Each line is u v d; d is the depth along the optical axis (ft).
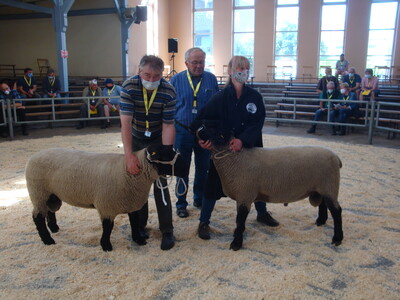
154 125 11.48
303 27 65.77
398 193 17.35
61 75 43.55
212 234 12.84
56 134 35.65
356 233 12.71
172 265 10.64
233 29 70.74
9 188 18.08
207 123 11.34
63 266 10.50
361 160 24.47
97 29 56.29
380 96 41.19
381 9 61.98
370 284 9.57
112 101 40.14
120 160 10.82
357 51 63.87
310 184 11.60
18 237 12.38
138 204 10.96
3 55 59.67
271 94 53.36
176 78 14.25
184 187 13.05
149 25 66.03
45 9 42.16
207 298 8.98
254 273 10.10
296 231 12.85
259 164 11.30
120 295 9.08
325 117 39.93
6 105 32.73
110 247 11.41
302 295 9.10
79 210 15.01
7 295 9.04
